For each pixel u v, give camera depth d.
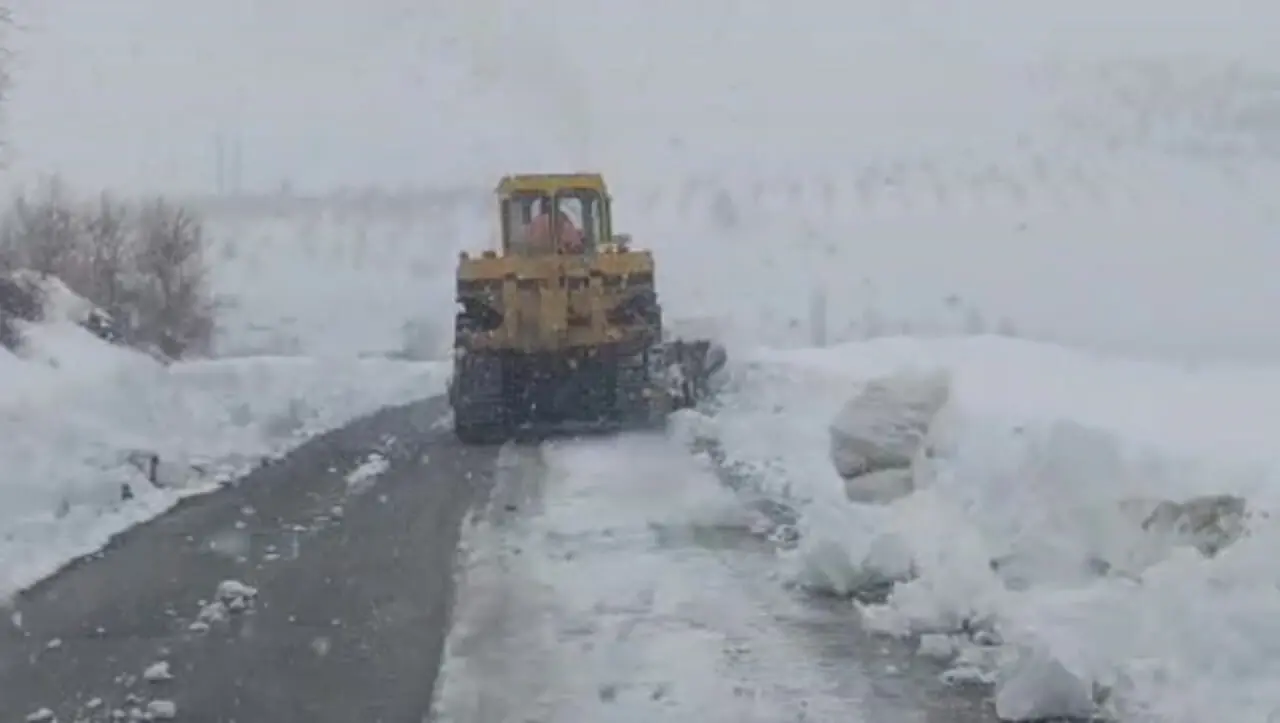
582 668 24.16
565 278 64.62
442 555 34.41
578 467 49.97
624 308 65.06
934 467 35.03
